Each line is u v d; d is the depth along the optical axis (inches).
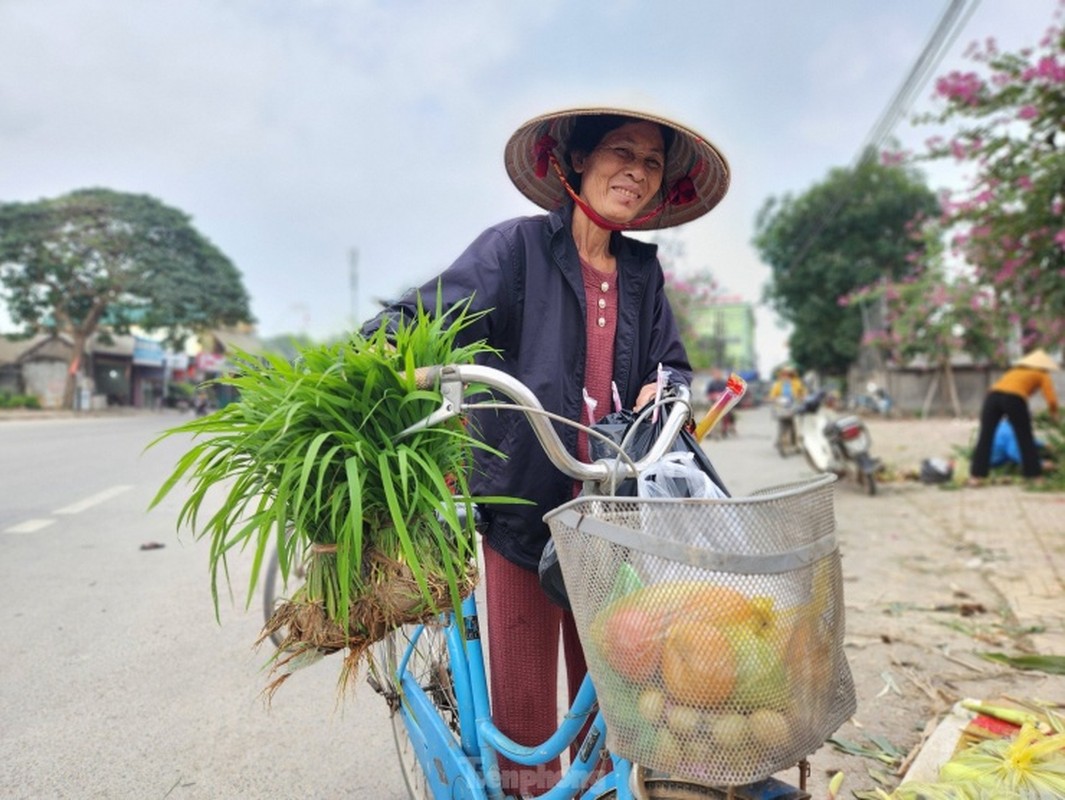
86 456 450.0
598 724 58.7
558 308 71.4
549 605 72.6
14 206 1275.8
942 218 336.5
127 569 192.1
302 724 113.3
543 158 76.7
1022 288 326.3
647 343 77.3
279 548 50.6
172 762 102.1
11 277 1288.1
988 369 991.6
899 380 1035.9
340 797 94.7
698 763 42.3
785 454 504.1
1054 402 318.3
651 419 64.8
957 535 231.1
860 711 114.7
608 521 45.6
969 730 91.4
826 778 95.7
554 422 70.1
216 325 1478.8
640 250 76.8
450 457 56.1
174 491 308.2
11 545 217.5
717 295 1176.2
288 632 56.7
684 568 42.5
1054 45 274.2
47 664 133.1
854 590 177.0
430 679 79.4
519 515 69.8
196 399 1382.9
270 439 51.8
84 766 100.7
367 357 51.8
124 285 1294.3
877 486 346.3
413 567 50.8
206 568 192.9
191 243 1396.4
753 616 41.9
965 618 154.9
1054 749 71.1
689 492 54.9
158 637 145.9
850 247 1119.0
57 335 1405.0
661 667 42.8
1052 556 199.8
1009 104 283.7
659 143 72.0
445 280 68.9
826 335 1193.4
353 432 51.4
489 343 73.7
